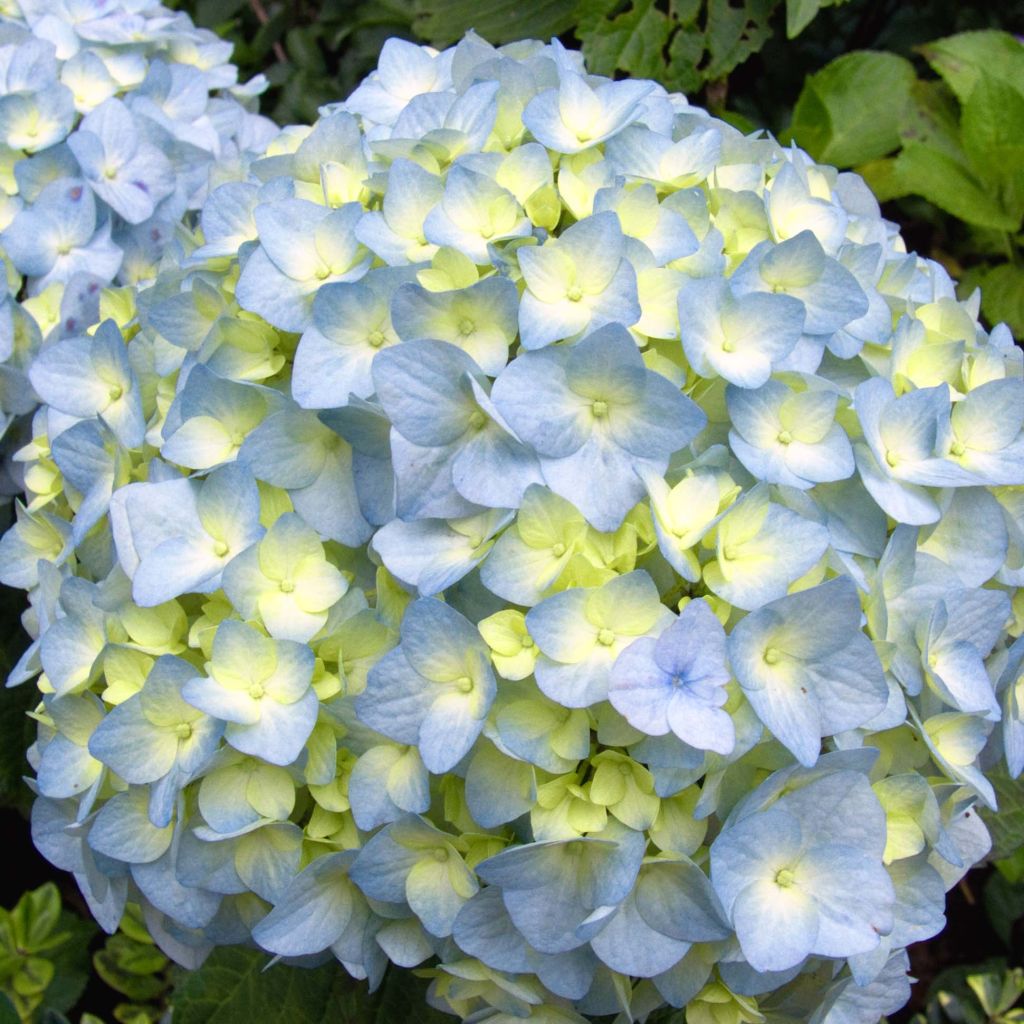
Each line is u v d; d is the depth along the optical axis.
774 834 0.29
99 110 0.43
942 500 0.32
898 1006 0.35
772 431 0.32
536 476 0.31
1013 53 0.57
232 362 0.34
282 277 0.34
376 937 0.33
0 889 0.57
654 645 0.29
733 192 0.35
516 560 0.30
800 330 0.32
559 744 0.30
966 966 0.55
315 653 0.32
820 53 0.66
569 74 0.35
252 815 0.31
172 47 0.49
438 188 0.34
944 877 0.35
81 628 0.34
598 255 0.31
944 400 0.33
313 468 0.33
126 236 0.44
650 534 0.30
